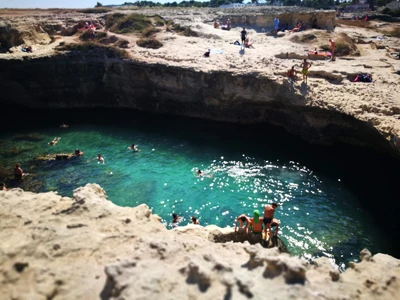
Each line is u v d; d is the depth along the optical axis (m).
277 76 29.36
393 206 21.06
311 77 30.44
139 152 28.42
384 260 9.28
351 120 24.88
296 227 19.09
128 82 37.06
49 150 28.64
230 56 36.59
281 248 15.50
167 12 64.25
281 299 7.21
